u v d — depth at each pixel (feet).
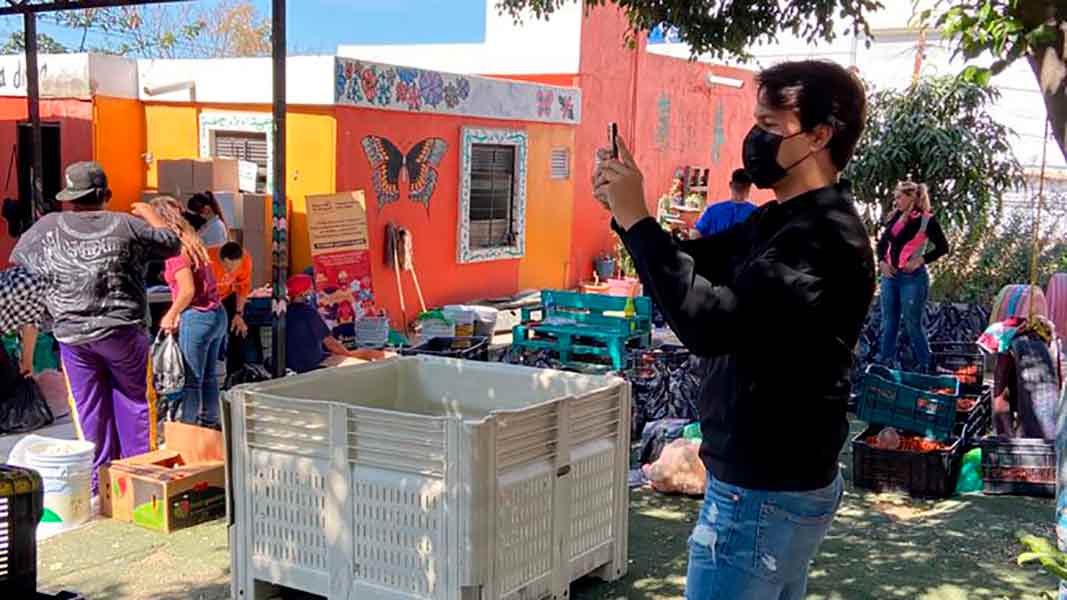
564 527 14.57
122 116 37.45
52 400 24.70
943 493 20.30
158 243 19.20
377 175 35.78
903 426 21.56
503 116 41.29
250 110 35.70
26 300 17.99
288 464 14.25
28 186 40.11
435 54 50.26
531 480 13.82
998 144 44.29
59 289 18.54
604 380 15.69
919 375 22.45
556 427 14.23
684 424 22.21
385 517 13.55
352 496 13.75
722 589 7.82
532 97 42.83
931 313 32.58
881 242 28.60
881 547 17.58
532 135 43.62
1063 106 8.68
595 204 48.55
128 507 18.12
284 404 14.16
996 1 9.71
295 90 34.14
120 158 37.47
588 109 47.16
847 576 16.28
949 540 17.95
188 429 19.24
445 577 13.16
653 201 52.21
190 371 22.31
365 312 32.76
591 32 46.78
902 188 27.94
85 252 18.43
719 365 7.80
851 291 7.41
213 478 18.48
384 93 35.35
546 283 45.70
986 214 43.98
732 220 27.22
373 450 13.55
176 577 15.90
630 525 18.35
